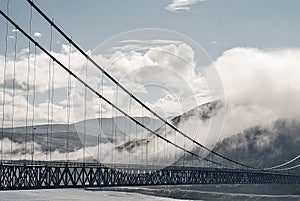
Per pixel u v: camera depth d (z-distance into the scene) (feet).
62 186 280.31
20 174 256.11
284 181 642.63
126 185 345.92
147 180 372.99
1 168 245.65
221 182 484.33
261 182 583.99
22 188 255.29
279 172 654.94
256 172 574.97
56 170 277.03
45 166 270.67
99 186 314.35
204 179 451.94
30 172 261.03
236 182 518.37
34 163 265.95
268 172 624.18
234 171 517.14
